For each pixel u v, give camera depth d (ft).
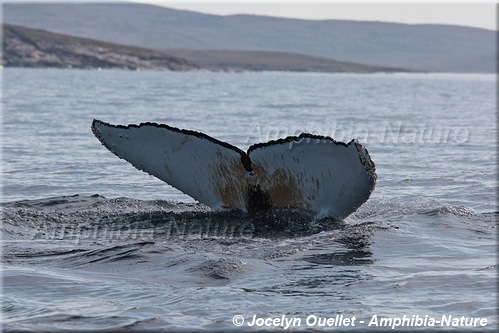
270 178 94.48
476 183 158.71
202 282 71.10
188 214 98.78
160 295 67.05
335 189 91.76
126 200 113.19
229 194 96.84
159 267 76.07
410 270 76.28
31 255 82.33
